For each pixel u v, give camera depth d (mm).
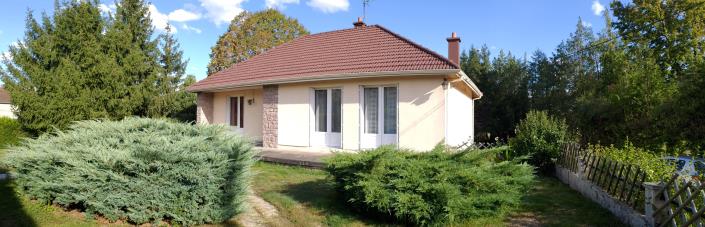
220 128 6453
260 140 15125
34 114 13039
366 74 11172
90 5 14719
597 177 6969
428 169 5426
